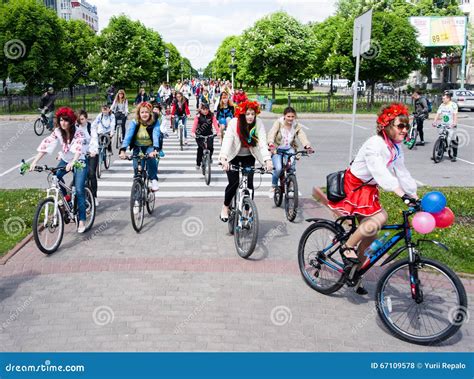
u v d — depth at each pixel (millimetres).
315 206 8773
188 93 46656
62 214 6527
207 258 6148
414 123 17062
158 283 5359
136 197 7090
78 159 6742
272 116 28562
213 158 14312
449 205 8508
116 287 5242
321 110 32031
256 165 13477
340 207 4785
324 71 46469
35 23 33062
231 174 6688
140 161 7637
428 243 6426
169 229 7367
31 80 33906
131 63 41094
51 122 20797
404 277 4398
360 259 4895
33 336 4254
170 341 4180
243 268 5828
